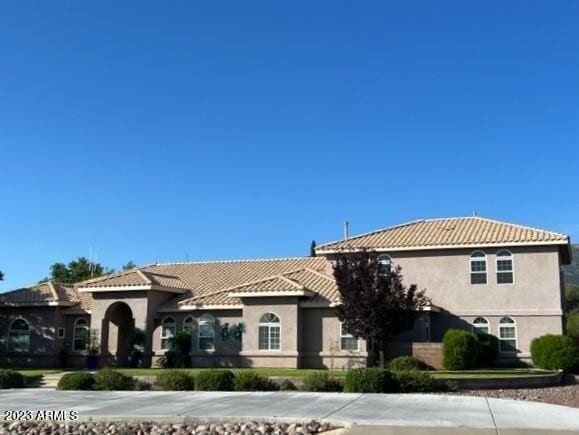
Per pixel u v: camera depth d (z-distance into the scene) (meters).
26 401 19.84
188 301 38.50
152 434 15.12
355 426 14.10
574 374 33.09
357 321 30.94
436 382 24.55
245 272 44.34
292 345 35.12
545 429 13.52
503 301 37.28
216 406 18.00
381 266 33.91
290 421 15.26
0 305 42.00
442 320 38.00
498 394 25.16
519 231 38.16
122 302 39.16
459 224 41.19
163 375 25.22
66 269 72.31
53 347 41.19
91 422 16.31
